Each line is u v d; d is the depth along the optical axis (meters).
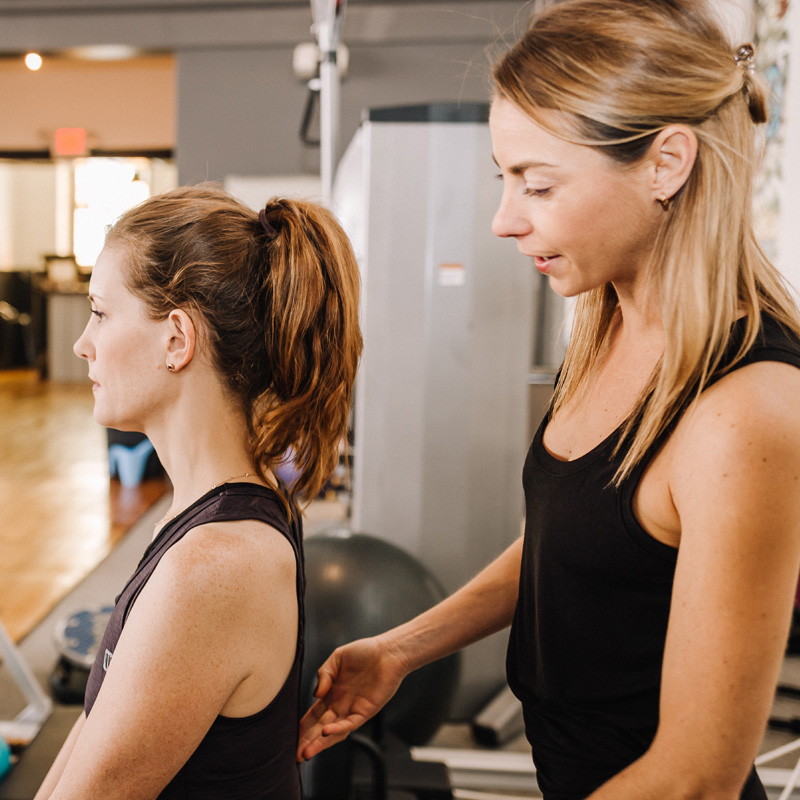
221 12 5.55
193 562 0.68
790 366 0.62
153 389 0.79
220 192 0.87
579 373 0.89
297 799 0.84
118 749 0.66
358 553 2.06
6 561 4.00
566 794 0.84
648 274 0.73
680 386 0.65
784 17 3.32
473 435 2.59
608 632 0.76
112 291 0.79
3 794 1.42
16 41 5.74
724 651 0.61
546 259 0.73
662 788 0.64
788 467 0.59
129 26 5.62
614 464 0.73
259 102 5.66
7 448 6.73
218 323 0.78
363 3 5.42
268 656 0.73
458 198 2.49
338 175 3.92
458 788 2.19
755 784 0.82
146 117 9.12
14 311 12.28
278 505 0.79
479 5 5.36
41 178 12.70
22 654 2.98
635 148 0.65
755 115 0.69
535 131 0.67
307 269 0.80
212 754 0.72
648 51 0.64
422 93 5.51
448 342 2.55
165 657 0.66
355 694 1.02
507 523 2.64
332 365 0.83
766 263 0.71
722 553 0.60
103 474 5.94
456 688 2.09
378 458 2.62
